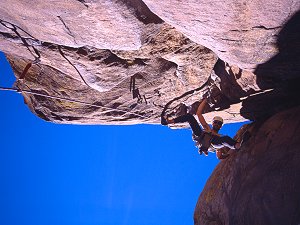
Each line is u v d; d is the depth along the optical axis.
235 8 4.34
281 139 7.43
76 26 5.23
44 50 6.42
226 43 5.30
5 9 5.05
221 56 5.91
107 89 7.48
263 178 7.17
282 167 6.80
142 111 9.14
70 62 6.71
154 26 5.35
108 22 5.08
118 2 4.65
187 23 4.96
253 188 7.34
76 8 4.71
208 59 7.11
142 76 7.68
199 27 4.99
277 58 5.81
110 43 5.70
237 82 7.52
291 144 7.00
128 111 8.98
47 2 4.59
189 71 7.52
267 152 7.61
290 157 6.77
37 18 5.11
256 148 8.16
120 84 7.90
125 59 6.82
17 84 8.31
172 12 4.72
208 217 9.48
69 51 6.43
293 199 6.21
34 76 8.00
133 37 5.48
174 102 8.87
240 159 8.62
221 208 8.79
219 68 7.49
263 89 7.36
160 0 4.46
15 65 7.91
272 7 4.27
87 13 4.84
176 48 6.66
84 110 8.90
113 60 6.75
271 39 5.11
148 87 8.10
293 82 7.09
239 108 8.59
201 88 8.12
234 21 4.64
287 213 6.21
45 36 5.71
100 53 6.57
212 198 9.56
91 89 8.07
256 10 4.36
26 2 4.66
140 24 5.19
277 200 6.54
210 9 4.46
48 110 9.09
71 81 7.86
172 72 7.57
